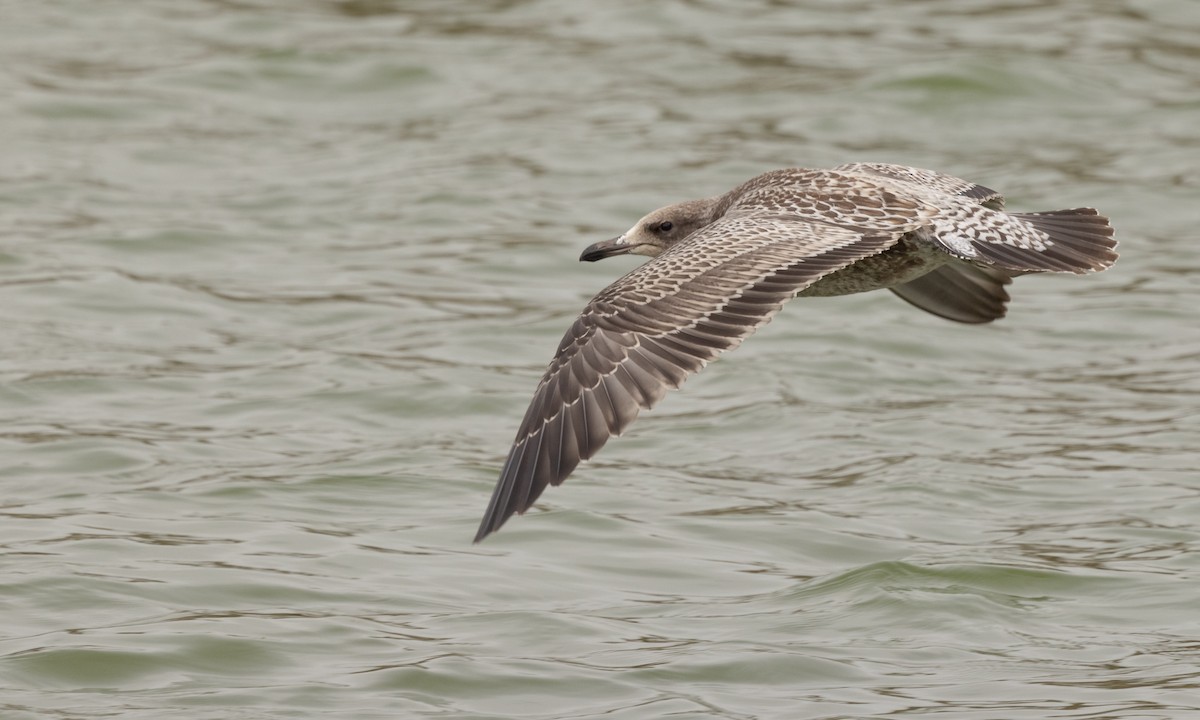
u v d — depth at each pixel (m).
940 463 14.60
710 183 21.03
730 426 15.62
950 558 12.59
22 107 23.11
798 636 11.41
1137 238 19.94
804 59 24.62
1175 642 11.38
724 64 24.53
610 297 8.88
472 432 15.44
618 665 10.91
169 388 16.16
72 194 20.81
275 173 21.67
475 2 26.94
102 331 17.47
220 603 11.78
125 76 24.25
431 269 19.30
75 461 14.42
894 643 11.35
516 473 8.58
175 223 20.11
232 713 10.29
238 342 17.38
